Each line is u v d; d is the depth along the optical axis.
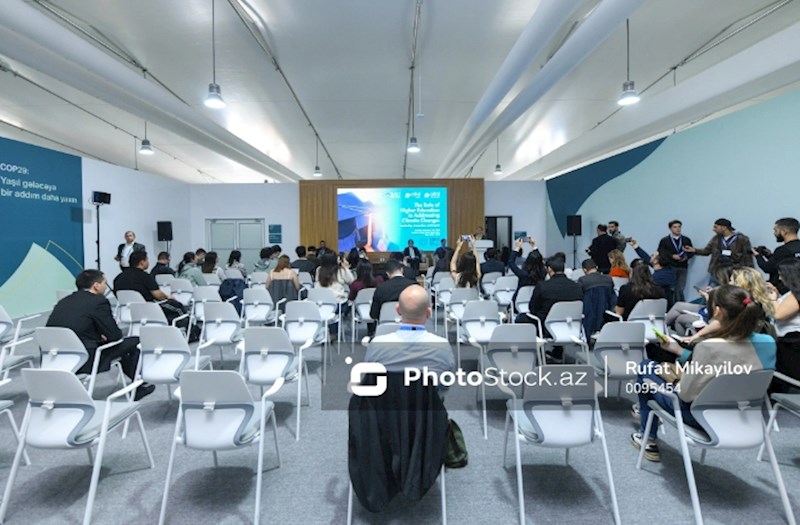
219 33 5.64
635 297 3.73
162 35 5.68
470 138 9.02
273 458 2.70
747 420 2.05
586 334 3.99
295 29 5.55
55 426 2.06
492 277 6.41
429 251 12.24
